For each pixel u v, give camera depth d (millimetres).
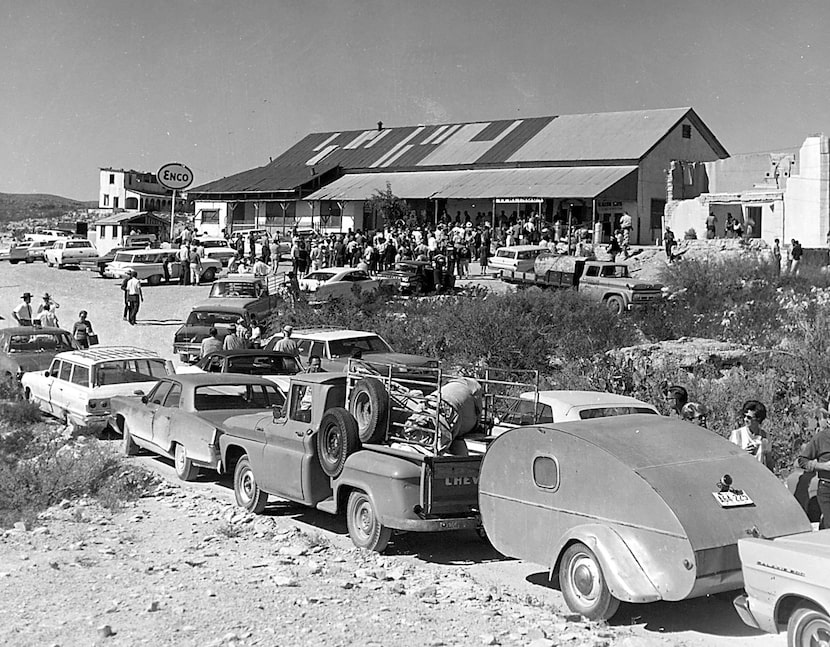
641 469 7680
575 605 7949
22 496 12117
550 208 54531
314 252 44344
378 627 7371
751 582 6926
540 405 11047
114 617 7566
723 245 40281
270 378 16359
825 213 43688
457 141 63969
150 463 15180
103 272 49531
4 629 7254
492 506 8875
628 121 57562
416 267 37844
